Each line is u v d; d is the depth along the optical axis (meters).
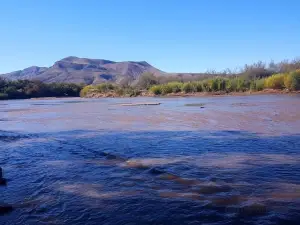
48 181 8.32
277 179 7.79
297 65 71.44
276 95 48.47
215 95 60.94
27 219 5.97
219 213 5.88
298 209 5.96
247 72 77.94
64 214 6.14
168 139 13.85
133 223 5.64
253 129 15.50
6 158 11.30
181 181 7.86
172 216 5.84
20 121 25.00
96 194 7.18
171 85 73.50
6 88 99.62
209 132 15.25
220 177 8.07
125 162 10.04
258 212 5.87
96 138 14.95
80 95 100.81
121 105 40.97
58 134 16.84
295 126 15.84
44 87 106.56
